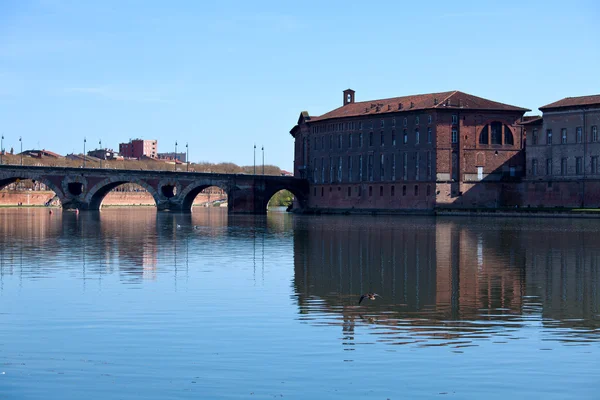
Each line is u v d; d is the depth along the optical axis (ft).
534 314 196.24
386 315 193.67
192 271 272.31
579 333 174.29
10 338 167.53
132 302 208.33
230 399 131.34
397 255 328.70
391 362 150.20
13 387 136.87
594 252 338.75
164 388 136.05
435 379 140.67
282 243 392.47
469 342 165.27
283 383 138.41
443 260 309.01
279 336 169.48
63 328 176.55
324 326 179.22
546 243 384.06
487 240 403.75
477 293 227.20
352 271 274.57
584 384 138.41
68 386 137.28
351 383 138.41
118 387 136.56
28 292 224.53
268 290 230.07
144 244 385.91
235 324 180.34
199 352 156.35
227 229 515.91
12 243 388.78
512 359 152.46
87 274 263.29
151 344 162.09
